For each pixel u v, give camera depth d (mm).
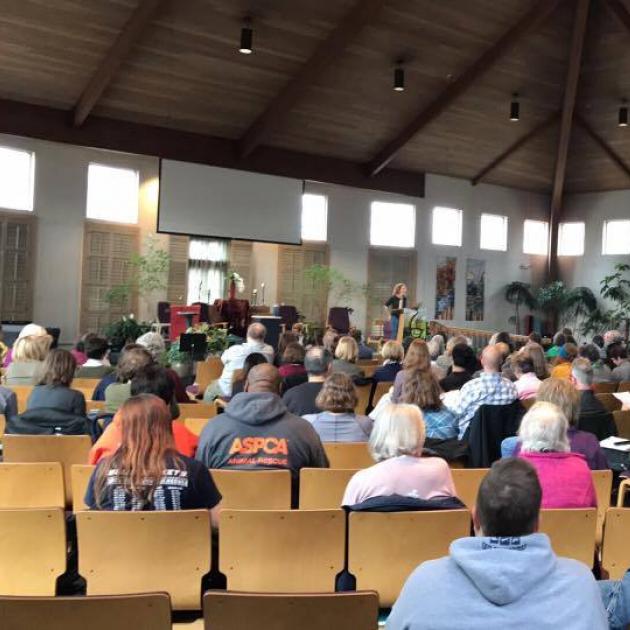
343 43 10758
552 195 17031
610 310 17047
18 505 3117
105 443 2939
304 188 14602
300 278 15078
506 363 5996
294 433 3143
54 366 3885
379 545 2484
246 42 10055
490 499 1446
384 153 14422
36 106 11125
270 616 1725
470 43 11789
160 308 12867
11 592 2480
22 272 11938
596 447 3281
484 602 1312
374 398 6035
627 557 2668
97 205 12789
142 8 9297
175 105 11922
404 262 16219
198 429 4195
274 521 2494
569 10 11805
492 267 17547
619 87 13391
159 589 2449
